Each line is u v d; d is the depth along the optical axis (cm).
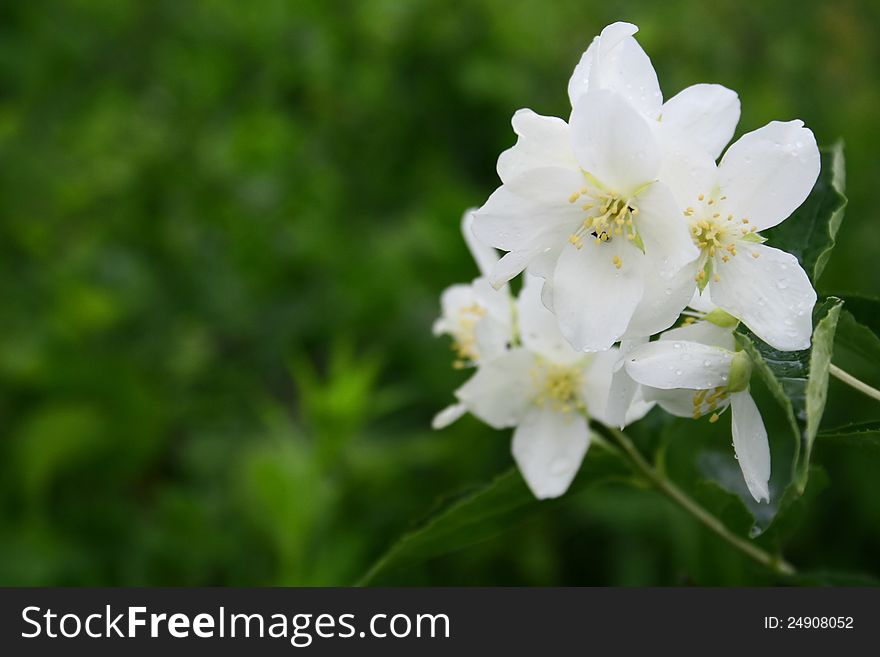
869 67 674
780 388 146
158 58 700
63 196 587
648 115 172
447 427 457
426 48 610
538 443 221
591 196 170
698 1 670
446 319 248
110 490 493
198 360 526
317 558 409
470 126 615
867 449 168
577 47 634
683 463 336
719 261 169
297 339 542
